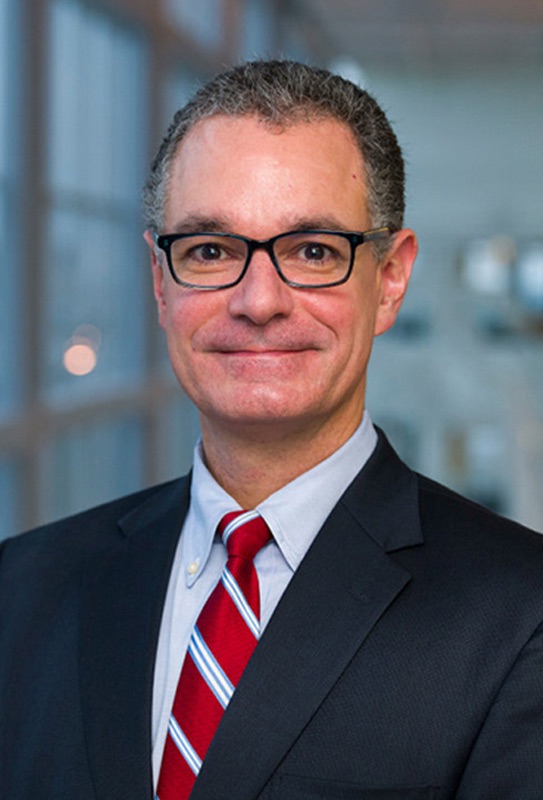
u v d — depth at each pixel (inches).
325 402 46.8
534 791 41.5
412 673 43.4
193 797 42.8
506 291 593.6
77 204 231.3
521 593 44.8
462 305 595.8
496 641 43.7
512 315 593.6
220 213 45.2
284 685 43.9
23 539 59.3
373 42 521.7
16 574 56.4
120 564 52.8
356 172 46.9
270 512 48.1
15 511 200.7
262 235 45.0
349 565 46.7
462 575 45.8
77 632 50.8
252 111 45.7
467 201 588.4
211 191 45.5
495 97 578.6
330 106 46.4
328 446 49.2
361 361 48.4
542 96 574.6
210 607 47.2
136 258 269.7
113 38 249.8
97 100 241.3
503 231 588.1
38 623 52.9
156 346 287.9
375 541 47.5
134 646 48.7
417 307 601.0
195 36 302.7
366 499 49.1
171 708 46.5
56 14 215.8
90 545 55.6
